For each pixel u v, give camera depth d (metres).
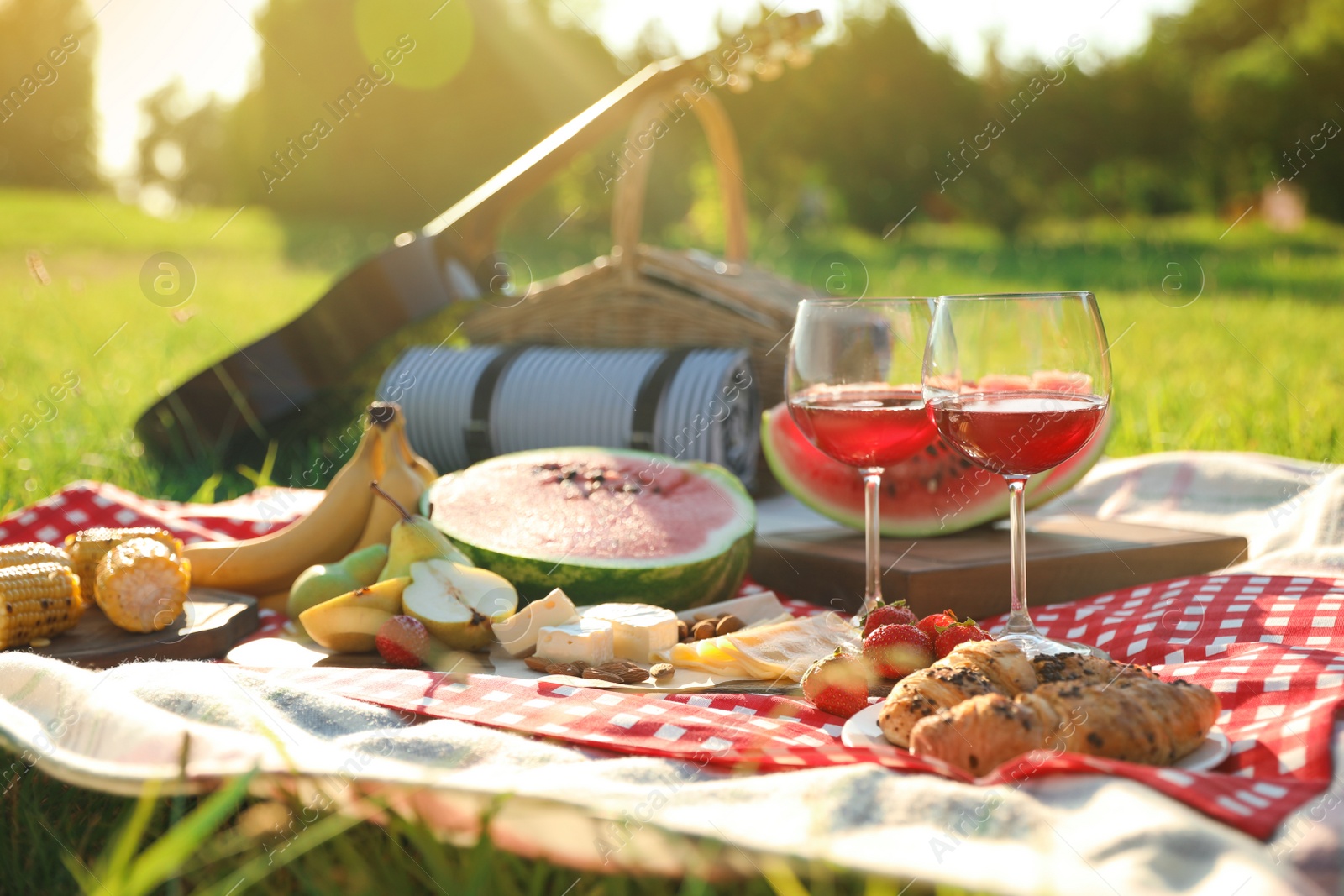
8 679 1.45
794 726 1.43
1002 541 2.41
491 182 4.37
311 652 1.88
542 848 1.09
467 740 1.31
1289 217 16.97
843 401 1.92
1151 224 17.55
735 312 3.70
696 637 1.93
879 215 19.53
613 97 4.18
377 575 2.08
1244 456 3.09
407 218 17.75
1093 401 1.60
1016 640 1.60
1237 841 0.94
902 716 1.29
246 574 2.22
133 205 16.89
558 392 3.51
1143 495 3.09
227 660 1.85
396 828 1.15
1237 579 2.02
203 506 2.98
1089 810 1.04
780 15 3.72
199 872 1.23
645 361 3.48
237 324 7.68
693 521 2.30
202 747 1.23
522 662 1.86
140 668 1.53
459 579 1.95
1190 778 1.08
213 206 21.17
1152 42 20.17
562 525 2.26
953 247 16.08
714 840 1.01
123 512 2.59
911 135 19.16
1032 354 1.60
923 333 1.96
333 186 17.89
